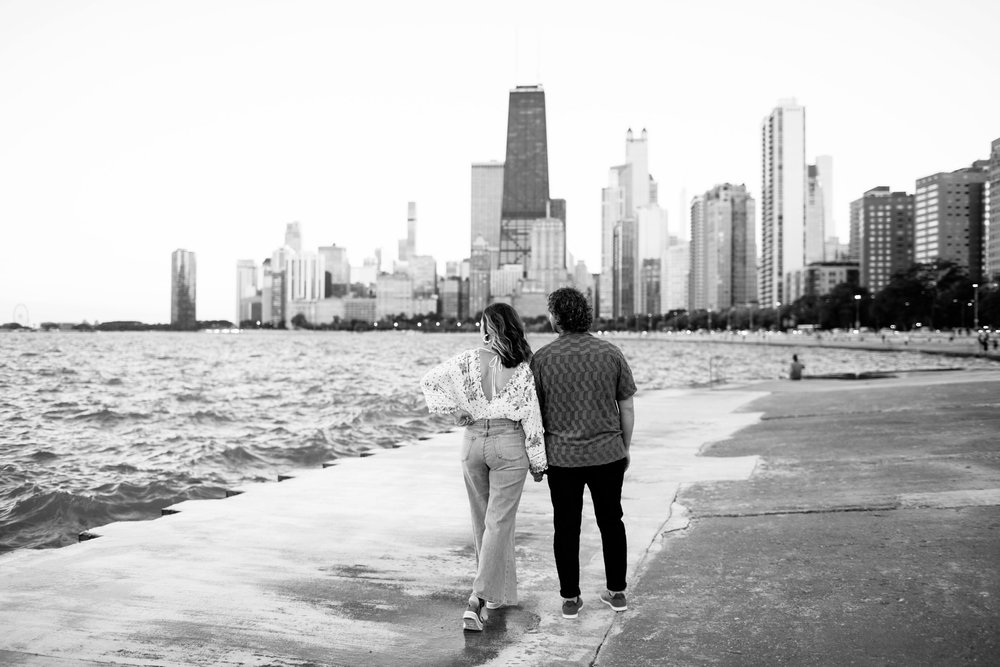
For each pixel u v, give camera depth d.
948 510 6.91
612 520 4.86
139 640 4.57
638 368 73.12
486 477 4.93
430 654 4.36
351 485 9.75
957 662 3.92
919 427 12.71
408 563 6.23
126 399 37.94
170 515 8.00
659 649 4.28
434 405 4.82
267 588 5.57
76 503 12.48
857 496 7.75
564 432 4.68
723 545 6.32
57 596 5.34
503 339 4.76
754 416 17.14
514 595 5.07
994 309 137.88
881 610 4.64
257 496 9.02
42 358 100.25
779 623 4.54
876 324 166.12
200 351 146.00
